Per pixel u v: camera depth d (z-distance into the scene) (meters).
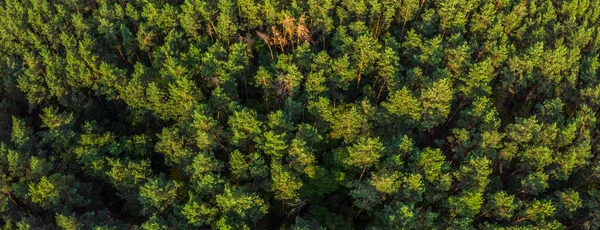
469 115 65.31
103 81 69.06
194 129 59.91
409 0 79.62
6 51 76.44
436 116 64.31
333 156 62.47
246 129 59.12
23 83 69.50
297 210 60.84
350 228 58.69
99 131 64.62
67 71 70.69
